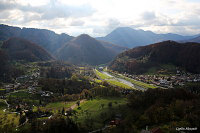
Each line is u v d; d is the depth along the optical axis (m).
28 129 144.00
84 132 137.88
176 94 174.88
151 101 170.62
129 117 142.88
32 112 182.62
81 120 159.25
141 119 128.62
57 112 192.38
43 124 153.00
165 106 148.88
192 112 127.62
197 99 163.38
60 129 141.75
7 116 172.12
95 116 164.12
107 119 156.88
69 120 150.88
